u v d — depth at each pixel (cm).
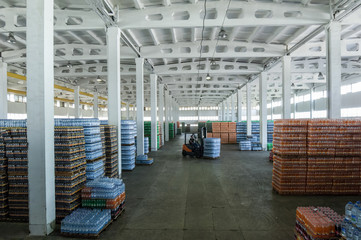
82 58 1164
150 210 571
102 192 509
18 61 1226
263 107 1614
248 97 2008
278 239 429
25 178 512
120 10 834
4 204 514
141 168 1090
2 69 1226
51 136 470
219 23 808
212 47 1168
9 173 513
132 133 1072
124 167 1031
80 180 542
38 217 453
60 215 500
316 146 680
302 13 803
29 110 452
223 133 2309
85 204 511
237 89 2444
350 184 682
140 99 1238
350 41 1083
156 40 1134
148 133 1803
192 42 1175
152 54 1198
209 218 522
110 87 850
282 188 686
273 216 532
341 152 679
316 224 336
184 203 619
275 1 797
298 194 689
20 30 847
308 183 683
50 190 465
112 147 805
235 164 1173
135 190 738
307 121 687
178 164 1186
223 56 1170
